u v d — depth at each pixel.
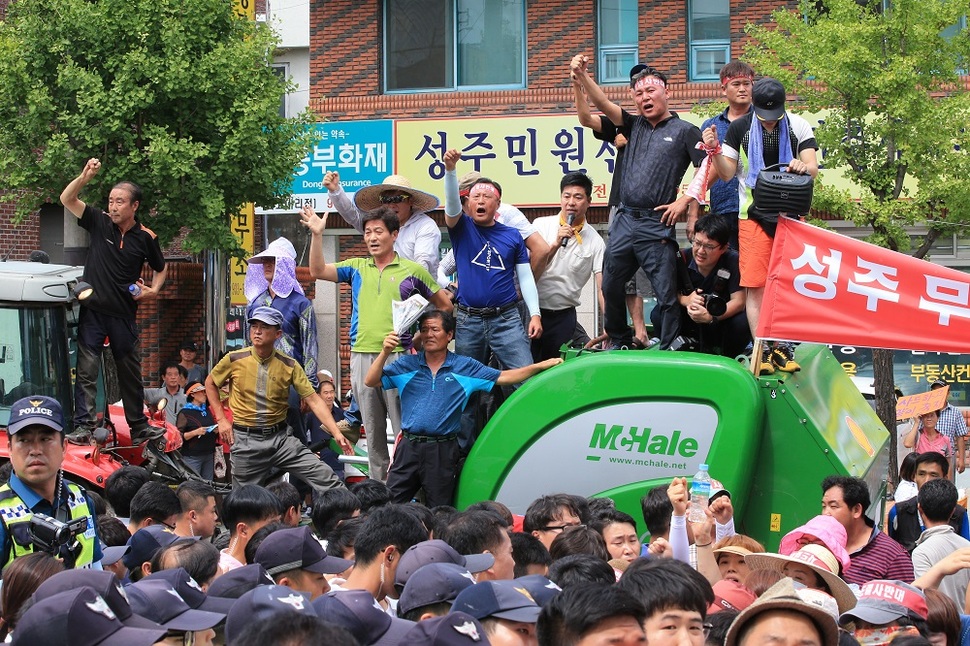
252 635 4.36
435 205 12.89
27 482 7.61
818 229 10.74
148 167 20.84
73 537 7.51
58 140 19.97
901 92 20.19
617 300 12.12
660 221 11.64
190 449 18.16
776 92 10.97
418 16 26.92
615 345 12.37
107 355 15.73
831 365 12.88
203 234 21.03
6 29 20.80
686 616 5.79
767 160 11.16
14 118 20.56
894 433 19.30
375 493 10.36
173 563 7.54
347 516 9.84
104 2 20.59
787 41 21.83
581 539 8.32
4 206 29.31
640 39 25.92
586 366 10.78
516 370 11.10
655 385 10.57
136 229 14.27
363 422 12.18
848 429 11.62
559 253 12.78
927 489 10.59
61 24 20.42
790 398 10.52
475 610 5.72
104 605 4.98
